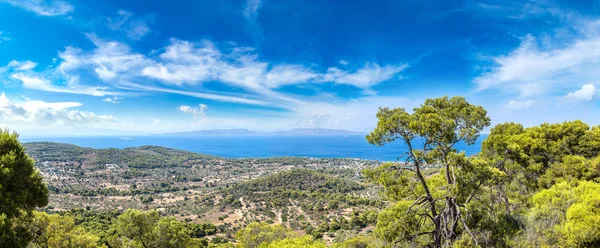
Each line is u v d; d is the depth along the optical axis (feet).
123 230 65.62
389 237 37.81
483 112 37.04
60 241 51.24
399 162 38.11
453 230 35.24
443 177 42.93
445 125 34.32
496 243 34.14
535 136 62.23
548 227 32.42
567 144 58.70
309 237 45.50
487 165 35.86
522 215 36.52
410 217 36.91
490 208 37.42
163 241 67.67
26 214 36.04
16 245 29.68
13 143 33.47
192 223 229.45
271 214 275.18
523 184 53.52
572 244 29.19
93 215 203.92
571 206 31.76
